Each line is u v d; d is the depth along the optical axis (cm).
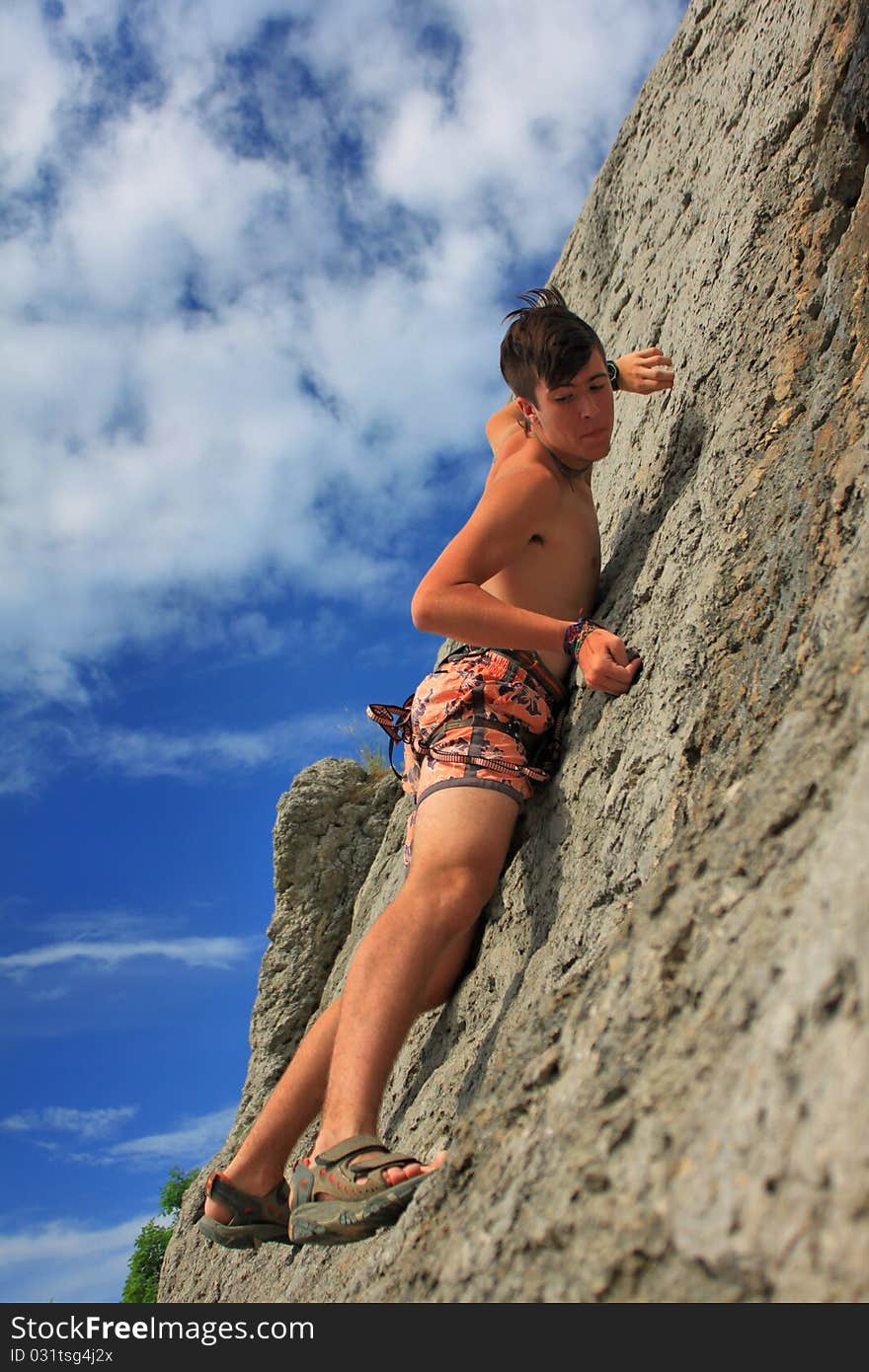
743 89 347
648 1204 114
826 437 235
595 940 221
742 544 240
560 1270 119
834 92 278
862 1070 98
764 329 278
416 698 283
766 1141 104
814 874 126
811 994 110
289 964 573
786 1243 97
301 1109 252
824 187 277
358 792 619
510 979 264
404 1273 154
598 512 365
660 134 438
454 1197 159
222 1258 434
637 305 409
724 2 394
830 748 149
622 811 235
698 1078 122
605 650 257
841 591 192
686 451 294
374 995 224
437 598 264
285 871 598
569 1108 142
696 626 237
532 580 284
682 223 379
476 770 259
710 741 219
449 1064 271
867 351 237
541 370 270
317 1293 263
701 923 148
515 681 272
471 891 245
